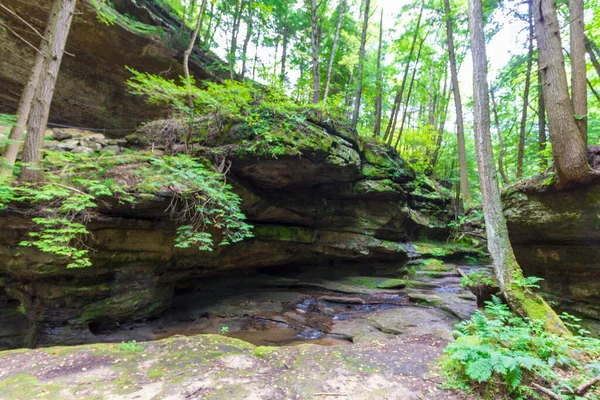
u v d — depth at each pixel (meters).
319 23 16.06
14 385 3.80
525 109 13.46
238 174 9.92
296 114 9.85
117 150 9.47
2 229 6.46
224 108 8.89
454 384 3.84
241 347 5.47
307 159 9.60
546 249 7.98
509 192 8.57
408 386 3.90
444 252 17.08
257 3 13.16
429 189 19.41
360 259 14.98
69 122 11.18
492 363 3.48
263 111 9.45
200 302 10.62
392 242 15.33
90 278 7.34
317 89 13.02
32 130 6.59
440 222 19.03
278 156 9.20
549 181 7.09
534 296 5.97
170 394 3.64
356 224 14.20
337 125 11.63
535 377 3.69
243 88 8.75
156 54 11.91
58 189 5.81
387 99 24.41
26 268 6.59
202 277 11.36
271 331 8.33
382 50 23.66
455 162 25.70
